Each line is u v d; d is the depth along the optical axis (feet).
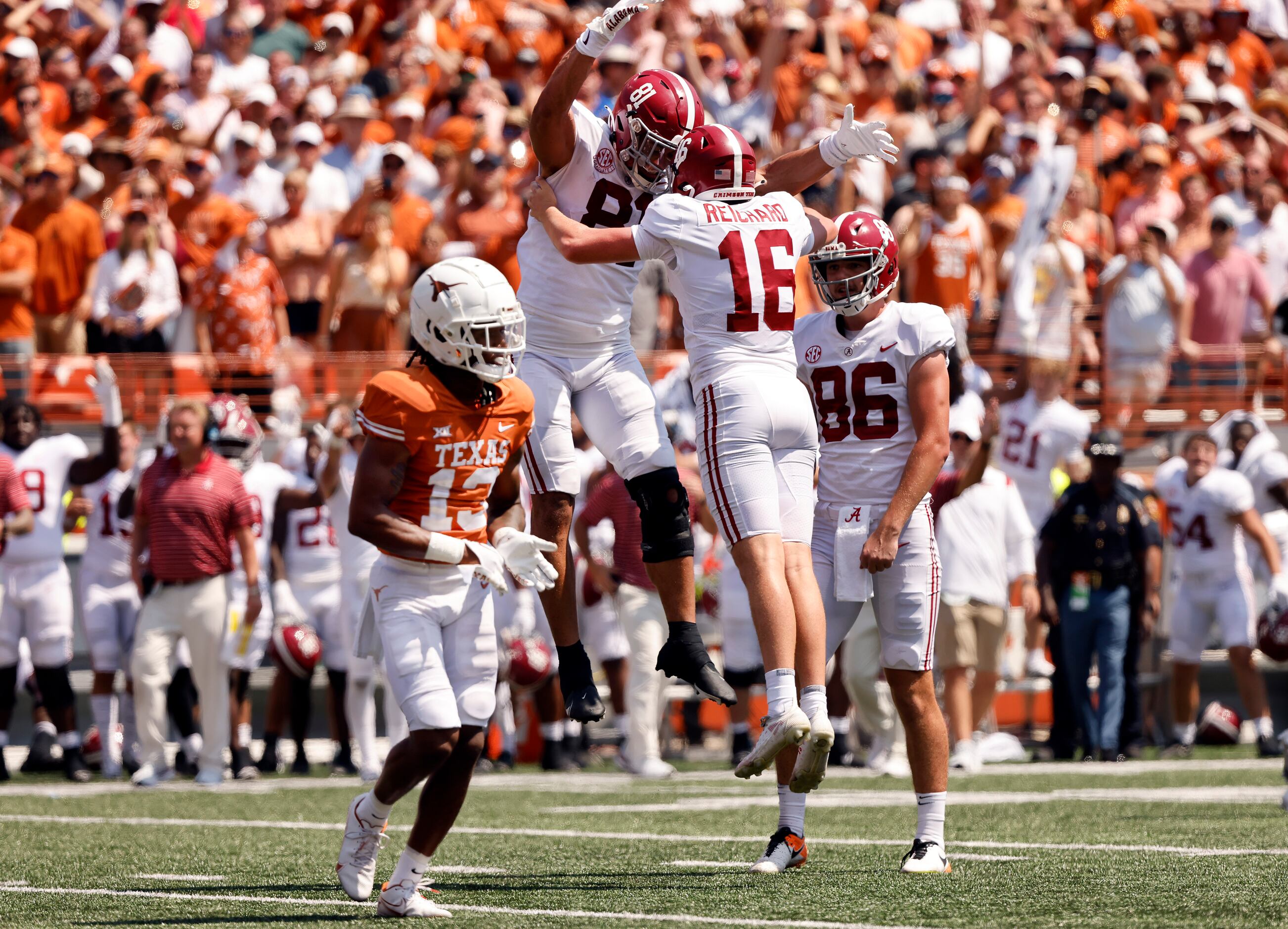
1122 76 196.95
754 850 72.23
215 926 50.49
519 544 54.70
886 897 54.95
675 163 62.49
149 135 160.15
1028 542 128.06
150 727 114.52
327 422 119.85
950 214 159.43
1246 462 147.23
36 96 159.33
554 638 66.28
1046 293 161.48
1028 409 151.74
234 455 124.16
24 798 103.81
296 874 65.51
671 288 63.00
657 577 65.21
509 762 133.59
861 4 198.80
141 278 149.79
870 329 64.95
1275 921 48.32
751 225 61.87
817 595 61.72
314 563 129.08
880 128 65.82
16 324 147.64
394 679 52.95
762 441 61.26
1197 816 84.69
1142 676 147.84
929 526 64.80
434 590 53.31
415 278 156.25
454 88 171.12
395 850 74.18
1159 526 138.92
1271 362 168.76
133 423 143.43
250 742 128.06
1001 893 55.47
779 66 182.39
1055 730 132.67
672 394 149.69
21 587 122.62
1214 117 200.64
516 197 159.74
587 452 140.46
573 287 64.80
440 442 53.01
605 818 88.94
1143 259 166.71
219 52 176.76
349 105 164.45
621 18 61.00
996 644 124.06
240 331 149.18
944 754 64.23
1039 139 166.40
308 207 159.12
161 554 112.78
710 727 153.17
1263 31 224.53
